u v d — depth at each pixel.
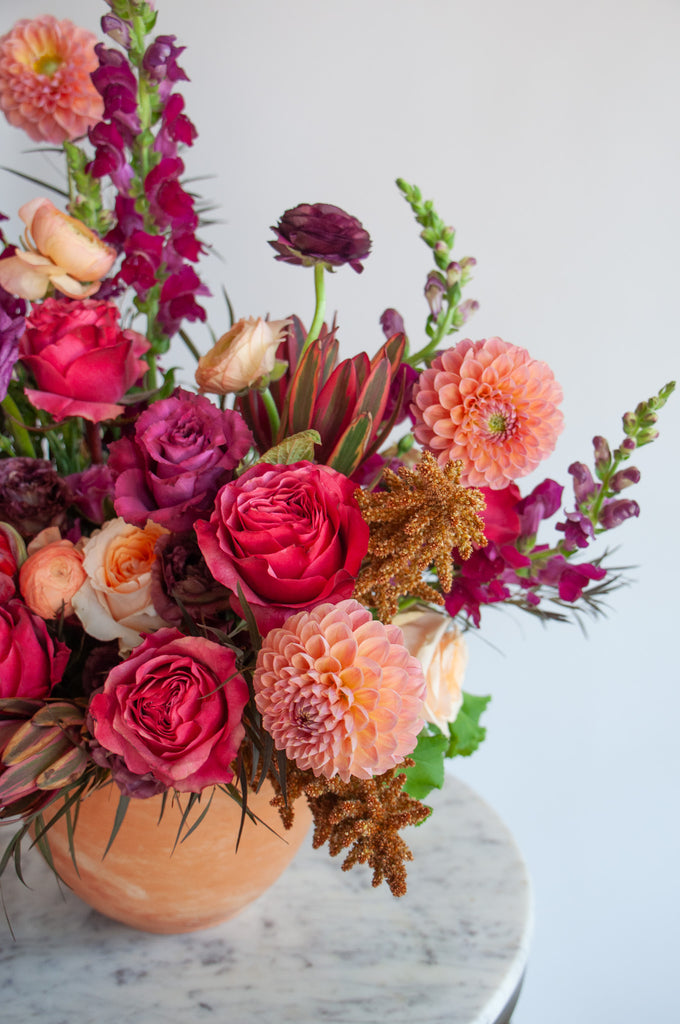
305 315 1.59
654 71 1.40
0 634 0.80
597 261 1.48
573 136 1.44
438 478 0.77
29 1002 0.92
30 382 0.91
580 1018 1.77
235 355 0.85
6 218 0.94
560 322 1.51
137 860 0.89
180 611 0.82
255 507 0.78
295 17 1.46
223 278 1.58
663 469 1.53
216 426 0.82
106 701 0.78
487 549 0.86
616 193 1.45
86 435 0.95
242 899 0.95
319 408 0.85
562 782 1.69
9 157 1.55
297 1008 0.92
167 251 0.94
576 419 1.54
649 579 1.57
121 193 0.94
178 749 0.78
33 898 1.03
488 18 1.42
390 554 0.79
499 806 1.73
